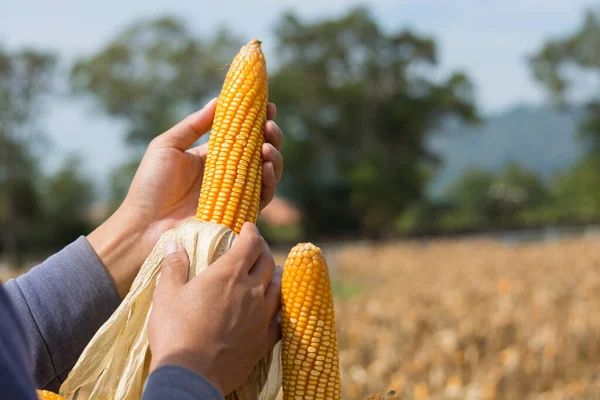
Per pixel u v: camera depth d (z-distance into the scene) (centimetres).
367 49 6359
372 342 988
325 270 179
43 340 213
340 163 6231
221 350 154
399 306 1298
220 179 203
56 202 5969
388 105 6366
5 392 105
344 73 6450
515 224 6222
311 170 6144
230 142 205
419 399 687
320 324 178
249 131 207
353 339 967
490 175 9781
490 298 1384
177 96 5791
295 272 177
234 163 204
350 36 6291
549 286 1527
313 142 6138
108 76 5697
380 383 742
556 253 2767
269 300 173
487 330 979
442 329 1063
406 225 7888
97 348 192
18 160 5688
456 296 1395
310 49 6397
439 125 6575
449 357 848
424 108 6216
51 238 5881
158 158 238
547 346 860
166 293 162
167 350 149
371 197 5878
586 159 7156
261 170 211
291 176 6109
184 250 179
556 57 6731
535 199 9575
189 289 158
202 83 5734
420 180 6400
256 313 164
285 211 6184
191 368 147
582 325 977
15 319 115
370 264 3048
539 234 5753
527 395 771
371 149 6278
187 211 241
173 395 140
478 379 773
